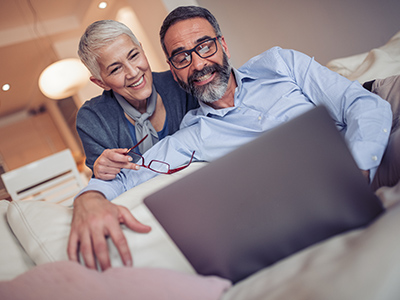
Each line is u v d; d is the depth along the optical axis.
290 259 0.50
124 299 0.47
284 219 0.52
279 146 0.51
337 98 1.08
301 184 0.51
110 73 1.24
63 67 3.56
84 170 5.23
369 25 2.93
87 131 1.39
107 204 0.71
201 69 1.14
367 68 1.61
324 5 3.02
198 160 1.22
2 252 0.71
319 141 0.50
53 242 0.68
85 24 4.65
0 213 0.81
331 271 0.39
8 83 5.75
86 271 0.52
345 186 0.51
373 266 0.36
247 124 1.21
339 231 0.52
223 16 3.60
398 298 0.35
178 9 1.16
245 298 0.46
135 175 1.11
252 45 3.60
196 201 0.54
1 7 3.74
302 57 1.22
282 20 3.29
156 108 1.44
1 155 7.33
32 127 7.57
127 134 1.41
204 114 1.25
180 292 0.48
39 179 2.35
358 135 0.86
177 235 0.55
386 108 0.93
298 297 0.39
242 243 0.54
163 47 1.22
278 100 1.19
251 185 0.52
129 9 4.09
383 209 0.51
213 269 0.55
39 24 4.35
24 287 0.51
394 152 0.79
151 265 0.61
